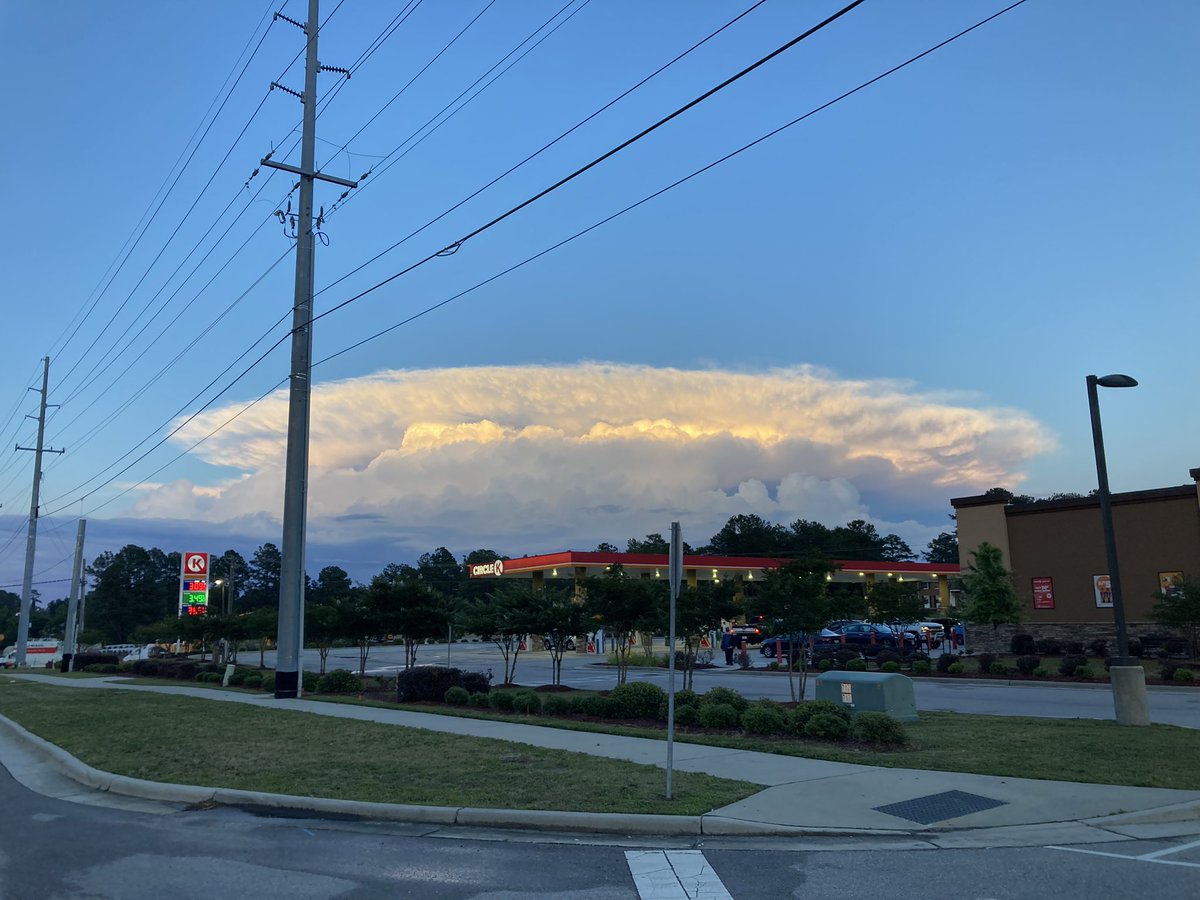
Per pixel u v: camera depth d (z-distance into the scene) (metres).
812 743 12.24
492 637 25.91
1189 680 22.14
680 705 14.80
